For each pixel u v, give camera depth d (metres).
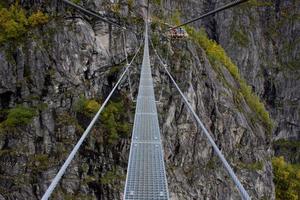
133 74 71.38
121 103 68.69
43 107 67.44
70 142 65.06
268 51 168.38
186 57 75.56
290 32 173.75
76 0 73.25
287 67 167.25
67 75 69.81
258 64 163.12
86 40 71.62
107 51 72.56
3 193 61.31
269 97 163.25
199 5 154.12
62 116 67.19
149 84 46.84
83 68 70.62
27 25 72.62
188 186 66.88
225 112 80.19
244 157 81.81
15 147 63.91
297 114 159.25
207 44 99.25
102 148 64.81
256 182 81.12
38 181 62.38
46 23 72.31
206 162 71.81
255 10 170.38
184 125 69.81
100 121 66.31
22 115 66.00
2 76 68.94
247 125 84.62
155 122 32.75
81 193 62.59
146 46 64.75
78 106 67.81
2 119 68.00
